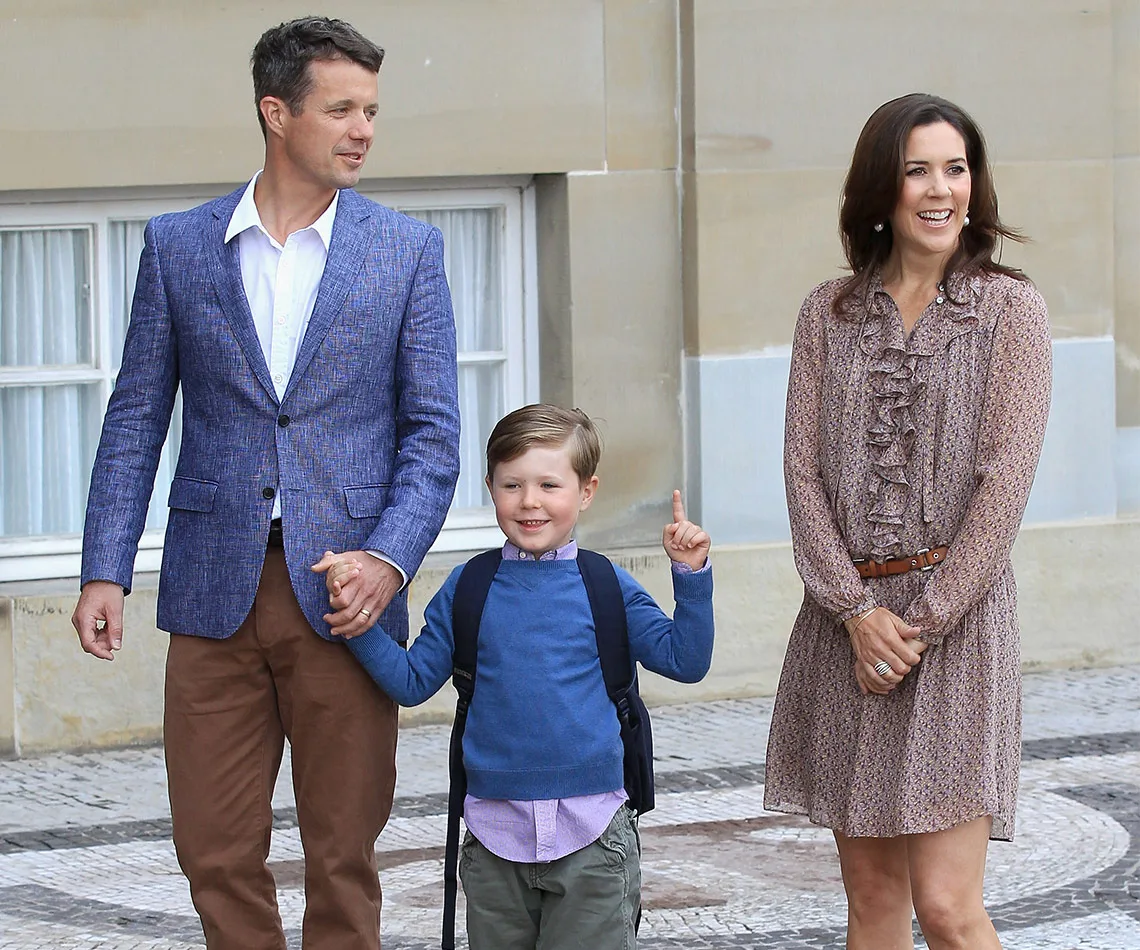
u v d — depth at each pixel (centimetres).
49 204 1600
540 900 841
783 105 1712
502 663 830
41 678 1562
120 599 890
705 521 1728
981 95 1772
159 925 1145
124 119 1564
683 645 830
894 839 875
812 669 873
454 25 1638
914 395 836
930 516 832
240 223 872
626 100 1694
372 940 895
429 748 1589
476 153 1655
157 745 1597
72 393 1636
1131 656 1830
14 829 1366
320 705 871
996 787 822
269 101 861
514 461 835
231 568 868
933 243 834
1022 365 822
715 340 1712
